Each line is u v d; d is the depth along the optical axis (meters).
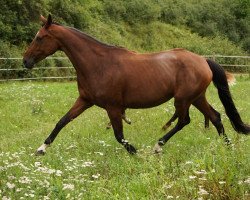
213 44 40.50
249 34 45.75
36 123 13.22
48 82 24.86
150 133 9.56
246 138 8.28
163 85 7.84
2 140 10.52
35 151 8.00
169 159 6.97
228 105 8.58
